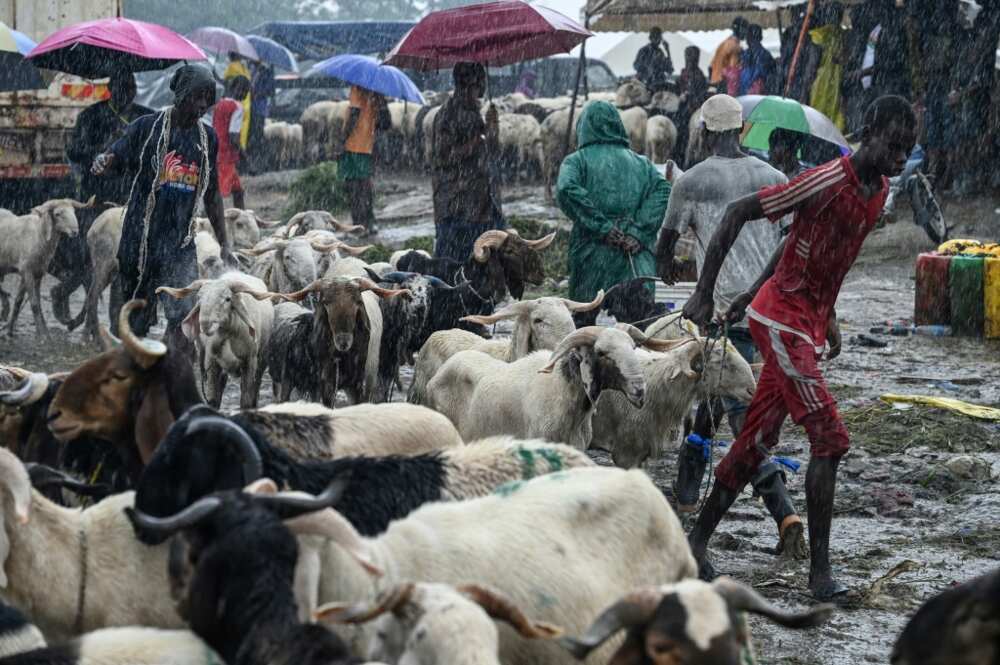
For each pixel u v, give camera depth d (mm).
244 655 4520
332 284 11422
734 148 9844
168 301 12594
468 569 5176
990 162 26203
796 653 7293
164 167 12203
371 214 26844
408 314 12844
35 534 5465
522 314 10492
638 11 30188
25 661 4562
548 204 29062
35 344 17000
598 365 8812
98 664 4586
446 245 15406
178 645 4707
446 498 5965
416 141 35094
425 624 4273
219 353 12109
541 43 18719
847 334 18109
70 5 24031
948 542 9328
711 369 9391
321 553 4980
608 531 5574
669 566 5766
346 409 7430
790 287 7945
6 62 20531
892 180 25500
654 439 9922
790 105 18578
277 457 5766
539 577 5258
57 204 17031
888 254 24328
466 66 15164
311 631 4535
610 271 11805
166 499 5469
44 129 20328
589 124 11852
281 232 18188
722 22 33594
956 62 25484
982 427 12648
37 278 17359
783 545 8781
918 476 10992
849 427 12602
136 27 16922
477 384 9773
